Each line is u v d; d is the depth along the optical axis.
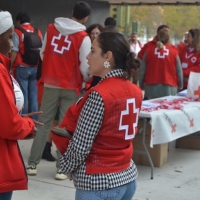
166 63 6.35
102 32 2.29
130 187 2.29
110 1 10.89
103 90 2.15
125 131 2.23
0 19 2.30
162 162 5.30
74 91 4.48
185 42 7.29
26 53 6.35
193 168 5.26
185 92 6.59
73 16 4.48
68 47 4.37
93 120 2.12
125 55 2.25
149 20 24.45
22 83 6.46
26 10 8.69
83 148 2.12
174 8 24.36
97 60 2.26
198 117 5.34
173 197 4.26
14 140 2.32
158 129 4.66
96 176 2.16
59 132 2.25
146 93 6.60
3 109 2.15
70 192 4.26
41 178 4.61
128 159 2.27
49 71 4.41
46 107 4.55
